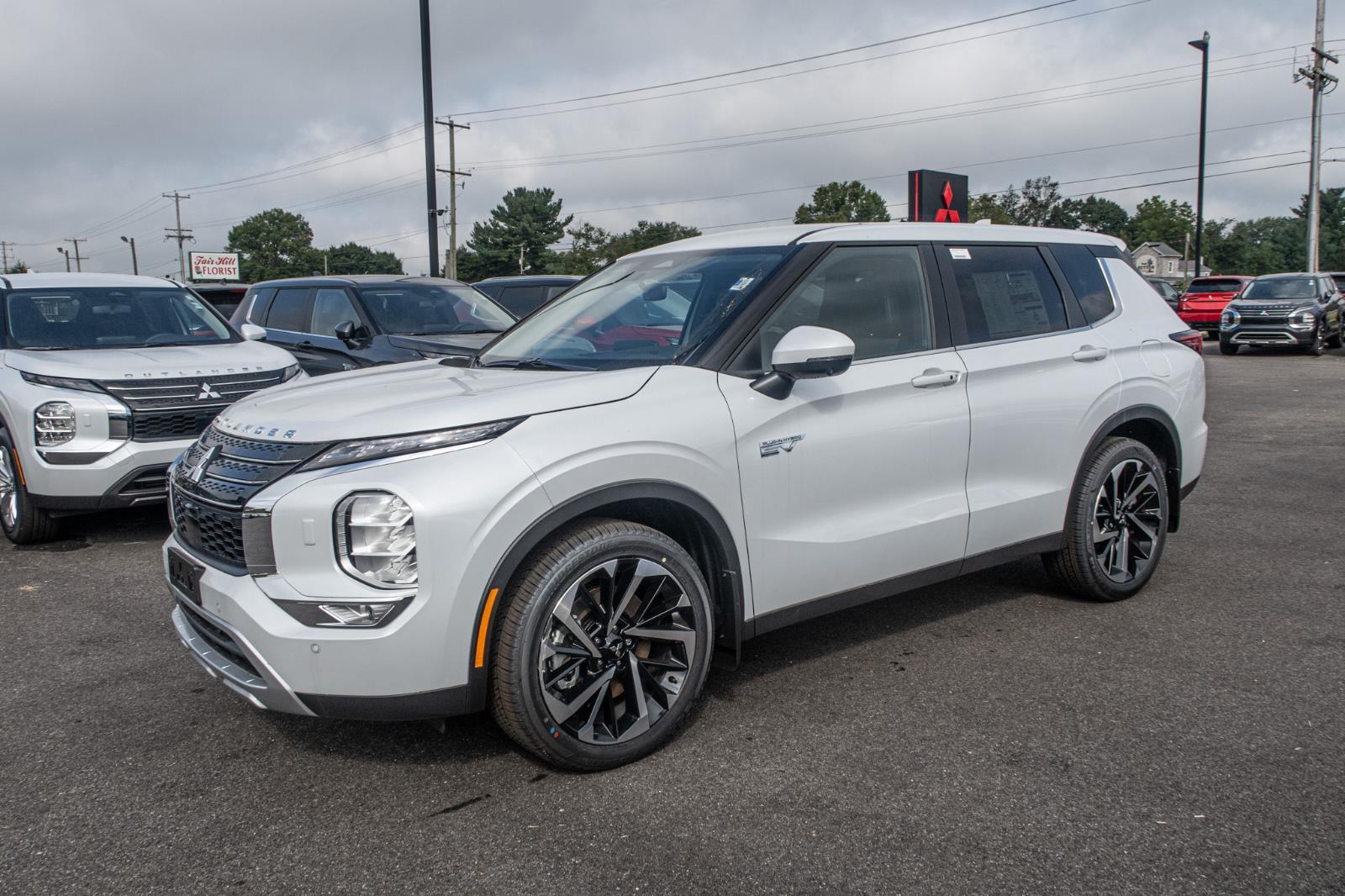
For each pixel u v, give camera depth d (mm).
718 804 2957
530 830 2836
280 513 2898
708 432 3312
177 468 3562
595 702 3146
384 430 2947
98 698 3855
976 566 4207
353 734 3496
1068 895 2484
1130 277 5023
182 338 7301
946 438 3984
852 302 3865
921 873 2588
